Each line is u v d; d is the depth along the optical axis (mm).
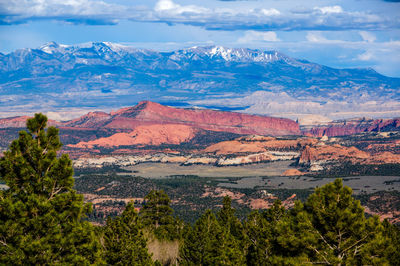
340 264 68438
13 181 70062
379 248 67562
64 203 70500
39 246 66062
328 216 69750
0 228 66250
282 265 69562
